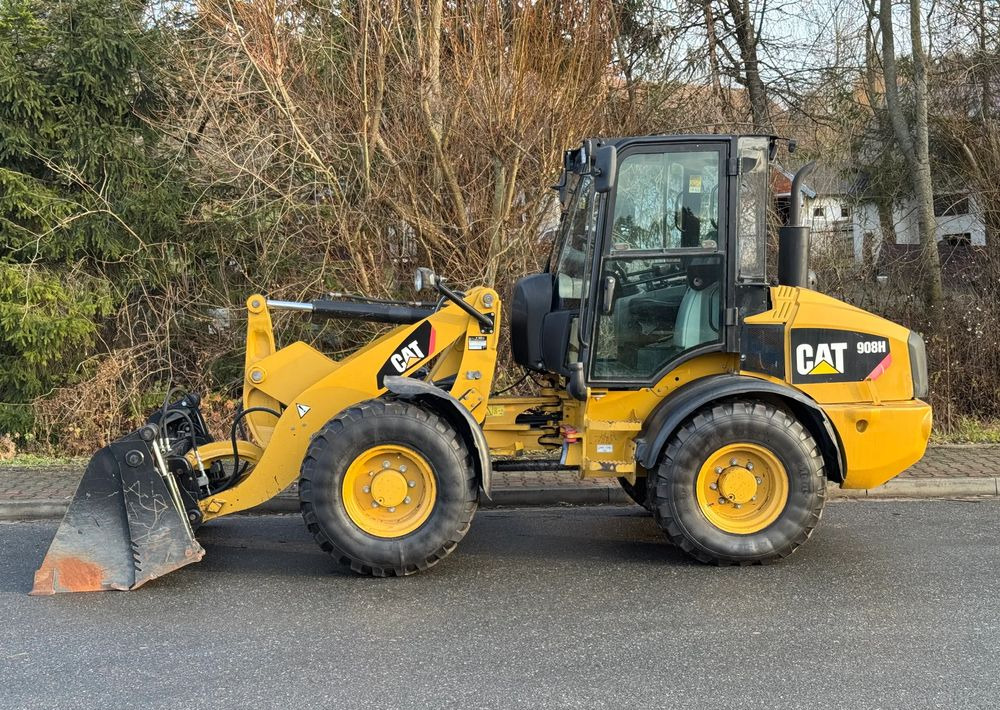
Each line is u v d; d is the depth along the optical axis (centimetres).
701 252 528
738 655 394
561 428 559
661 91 1027
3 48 862
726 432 507
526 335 575
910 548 548
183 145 920
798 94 1263
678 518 511
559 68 878
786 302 538
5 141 870
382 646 410
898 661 386
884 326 542
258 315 561
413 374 550
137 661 396
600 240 527
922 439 533
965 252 1012
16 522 641
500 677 375
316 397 532
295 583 500
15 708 354
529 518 637
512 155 864
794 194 588
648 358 537
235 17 835
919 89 1034
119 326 931
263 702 355
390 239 920
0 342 870
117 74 910
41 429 875
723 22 1270
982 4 1104
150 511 490
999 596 464
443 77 876
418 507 505
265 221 905
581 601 465
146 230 917
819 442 538
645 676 374
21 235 875
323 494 492
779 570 511
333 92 884
